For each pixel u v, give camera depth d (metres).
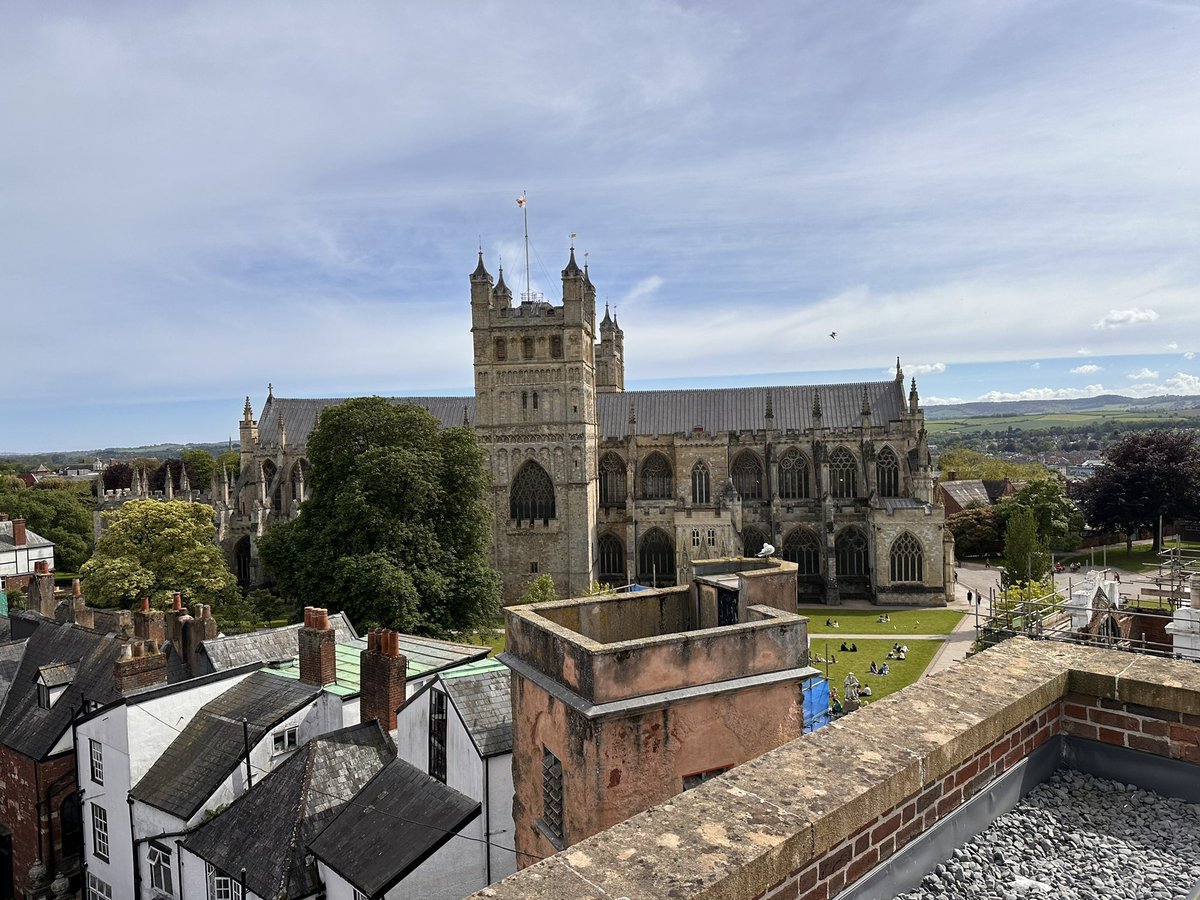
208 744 40.53
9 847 48.84
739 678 20.97
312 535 78.69
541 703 22.08
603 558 122.44
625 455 124.69
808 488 122.31
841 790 9.22
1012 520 99.38
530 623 22.70
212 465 195.88
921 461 113.94
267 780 36.69
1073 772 12.38
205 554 87.38
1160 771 11.62
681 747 20.20
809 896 8.68
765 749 21.42
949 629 95.06
